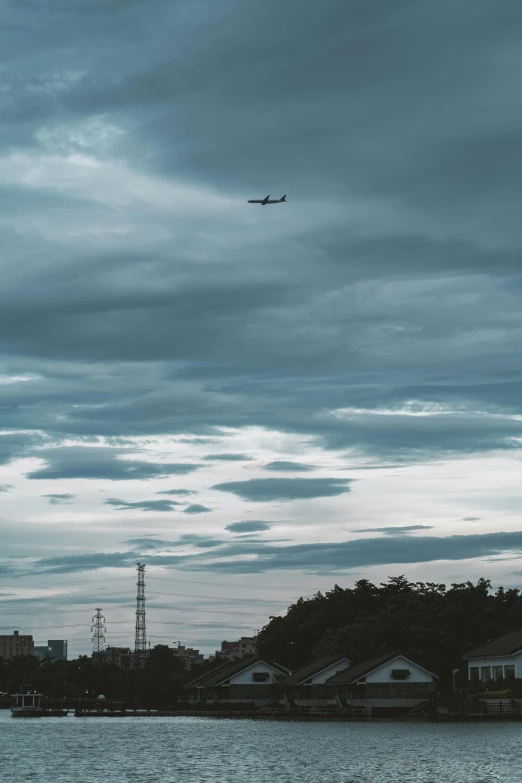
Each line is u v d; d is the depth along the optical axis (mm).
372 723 135625
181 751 96562
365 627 173250
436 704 144750
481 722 125688
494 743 93062
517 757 80312
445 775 70062
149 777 73375
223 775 73688
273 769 76812
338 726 130500
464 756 81938
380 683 150750
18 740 120250
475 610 167000
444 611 166625
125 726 153625
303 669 181500
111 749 101688
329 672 169250
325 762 81000
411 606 172625
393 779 68812
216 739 112188
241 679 185375
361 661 166625
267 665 186500
